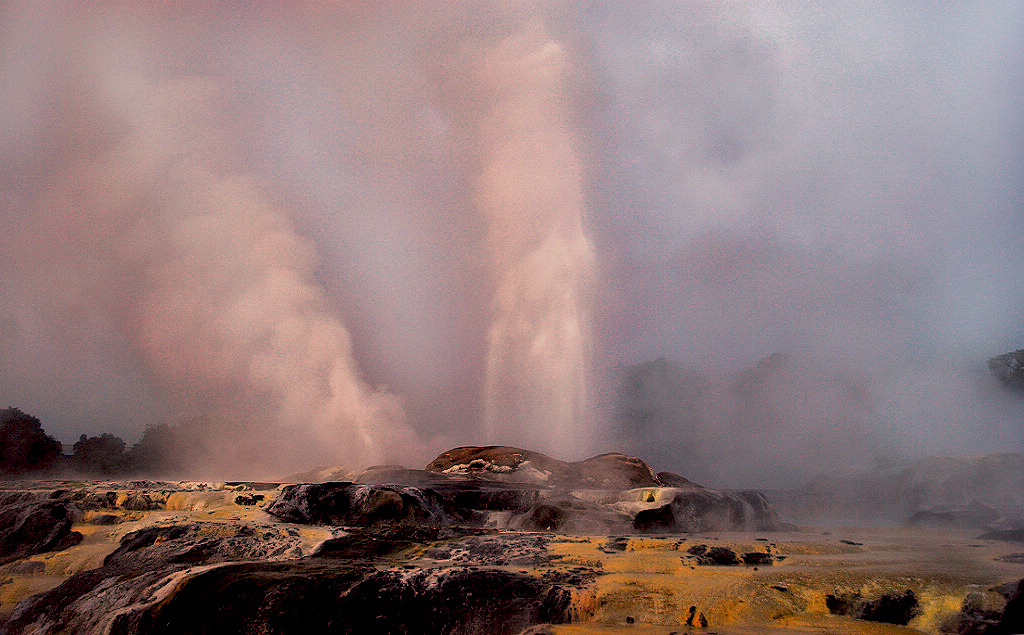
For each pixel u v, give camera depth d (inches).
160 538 426.0
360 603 304.3
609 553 375.2
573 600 299.3
